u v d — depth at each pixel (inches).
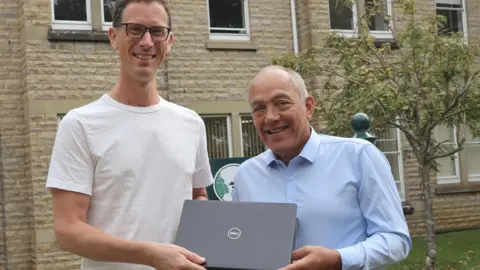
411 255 351.9
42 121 344.5
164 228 115.7
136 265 113.3
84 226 109.1
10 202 347.9
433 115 269.6
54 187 110.7
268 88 113.3
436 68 271.4
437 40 268.7
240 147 398.3
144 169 115.5
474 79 271.7
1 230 345.1
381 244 105.0
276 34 413.4
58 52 352.2
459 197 463.2
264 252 101.5
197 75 389.7
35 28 347.3
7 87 352.8
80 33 356.2
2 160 347.6
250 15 408.2
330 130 281.1
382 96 253.0
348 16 428.8
